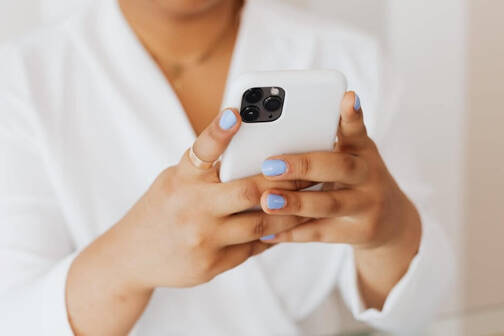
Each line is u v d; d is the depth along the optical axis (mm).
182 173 542
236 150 523
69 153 804
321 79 503
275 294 870
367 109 898
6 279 742
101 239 653
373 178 577
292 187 556
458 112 1500
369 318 760
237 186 531
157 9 792
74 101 821
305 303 890
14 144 793
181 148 813
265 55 866
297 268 876
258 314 847
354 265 765
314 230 601
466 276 1608
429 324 676
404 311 748
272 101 504
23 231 763
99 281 638
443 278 771
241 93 493
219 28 840
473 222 1590
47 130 796
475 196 1574
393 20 1383
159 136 812
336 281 908
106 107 825
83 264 653
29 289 691
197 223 551
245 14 871
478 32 1462
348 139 562
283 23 904
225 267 600
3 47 869
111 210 816
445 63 1456
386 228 635
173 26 812
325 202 547
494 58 1506
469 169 1548
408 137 931
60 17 1080
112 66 826
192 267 576
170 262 580
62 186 794
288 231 602
